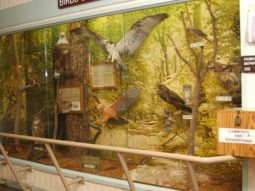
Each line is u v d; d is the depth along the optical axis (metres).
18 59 4.00
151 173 2.80
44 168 3.60
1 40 4.20
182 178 2.62
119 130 3.04
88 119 3.28
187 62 2.58
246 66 2.02
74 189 3.28
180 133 2.64
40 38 3.69
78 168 3.34
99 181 3.06
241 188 2.30
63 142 2.71
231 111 1.89
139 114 2.89
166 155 2.03
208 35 2.46
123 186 2.87
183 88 2.61
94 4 3.06
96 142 3.21
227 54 2.37
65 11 3.32
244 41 2.02
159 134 2.77
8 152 4.14
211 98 2.46
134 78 2.92
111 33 3.04
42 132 3.74
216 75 2.42
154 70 2.78
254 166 2.05
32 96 3.87
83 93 3.31
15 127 4.10
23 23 3.78
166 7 2.66
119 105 3.04
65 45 3.43
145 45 2.82
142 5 2.75
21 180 3.88
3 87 4.27
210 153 2.46
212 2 2.43
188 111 2.58
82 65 3.30
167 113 2.71
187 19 2.56
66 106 3.47
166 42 2.69
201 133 2.51
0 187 4.14
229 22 2.35
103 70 3.13
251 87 2.02
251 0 1.95
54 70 3.57
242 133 1.85
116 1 2.91
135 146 2.93
